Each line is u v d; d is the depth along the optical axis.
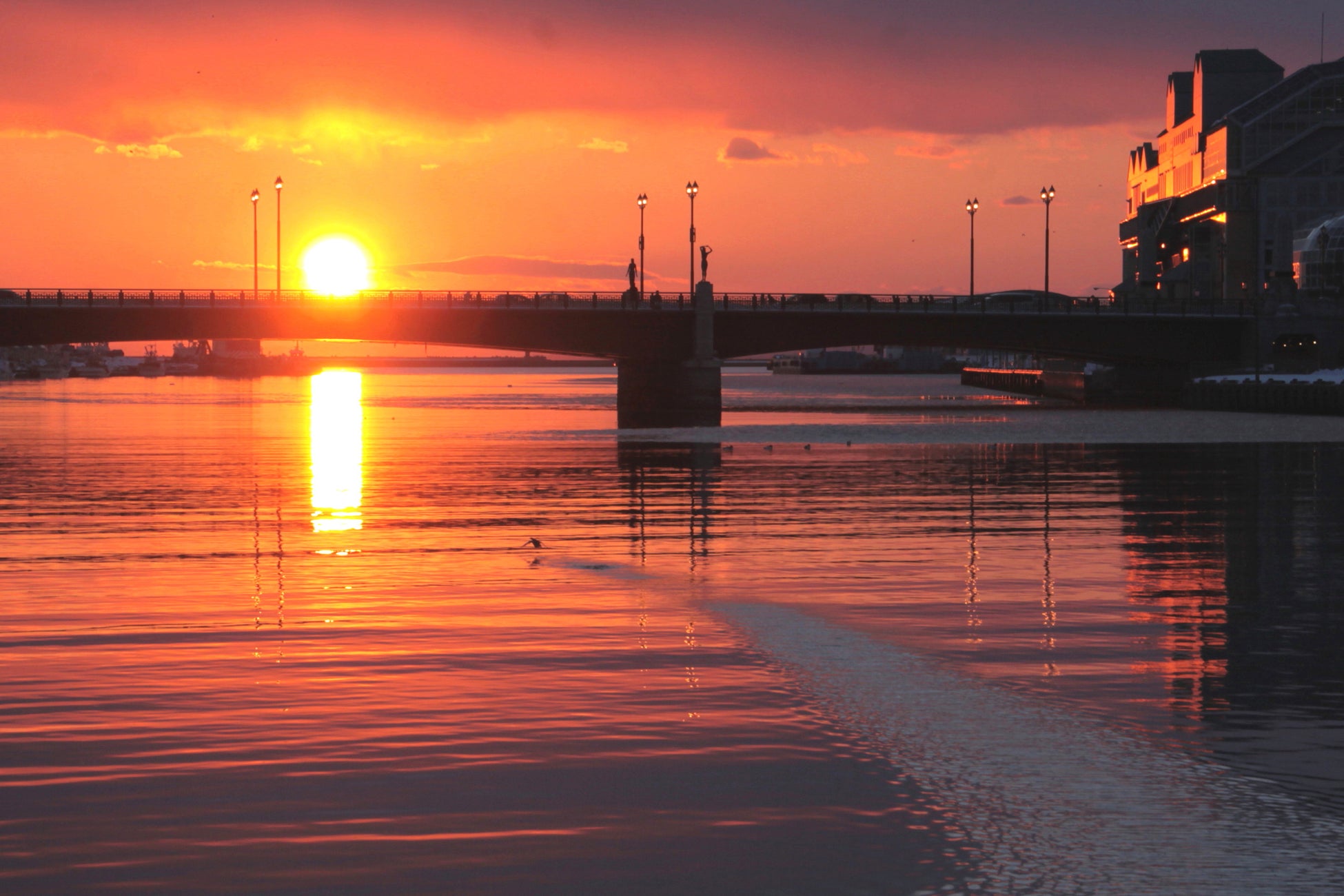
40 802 22.22
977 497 79.81
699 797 22.58
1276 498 78.75
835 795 22.69
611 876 19.27
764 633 36.59
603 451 124.38
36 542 57.75
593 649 34.47
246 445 134.00
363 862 19.77
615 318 189.88
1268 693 29.81
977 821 21.47
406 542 58.00
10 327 169.25
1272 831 21.00
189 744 25.47
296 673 31.44
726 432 159.38
